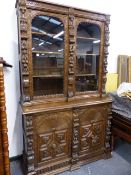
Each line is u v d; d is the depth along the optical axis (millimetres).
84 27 1993
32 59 1722
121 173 1991
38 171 1839
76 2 2258
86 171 2014
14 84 2059
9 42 1941
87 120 2055
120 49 2795
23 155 2082
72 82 1927
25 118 1650
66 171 1998
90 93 2125
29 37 1621
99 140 2213
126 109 2244
